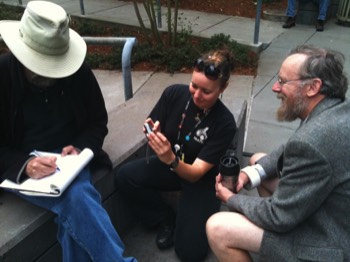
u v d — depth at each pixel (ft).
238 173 6.42
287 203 5.22
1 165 5.97
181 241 7.29
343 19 22.00
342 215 5.17
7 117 6.21
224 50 6.71
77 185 5.83
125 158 7.89
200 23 21.35
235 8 24.47
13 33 5.93
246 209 5.92
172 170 7.26
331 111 5.11
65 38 5.86
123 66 10.12
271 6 24.67
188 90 7.34
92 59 17.65
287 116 5.59
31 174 5.74
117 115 9.56
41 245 6.08
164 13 22.68
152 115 7.70
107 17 21.81
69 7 24.53
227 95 14.11
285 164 5.33
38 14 5.61
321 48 5.34
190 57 16.60
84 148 6.65
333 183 4.95
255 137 11.67
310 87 5.25
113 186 7.67
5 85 5.99
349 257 5.20
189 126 7.20
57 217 5.92
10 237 5.52
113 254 5.79
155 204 7.97
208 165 6.96
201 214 7.22
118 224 8.06
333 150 4.85
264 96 14.08
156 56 17.16
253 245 5.82
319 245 5.26
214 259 7.61
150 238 8.16
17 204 6.15
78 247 5.88
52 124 6.52
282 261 5.50
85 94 6.72
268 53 17.88
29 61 5.65
